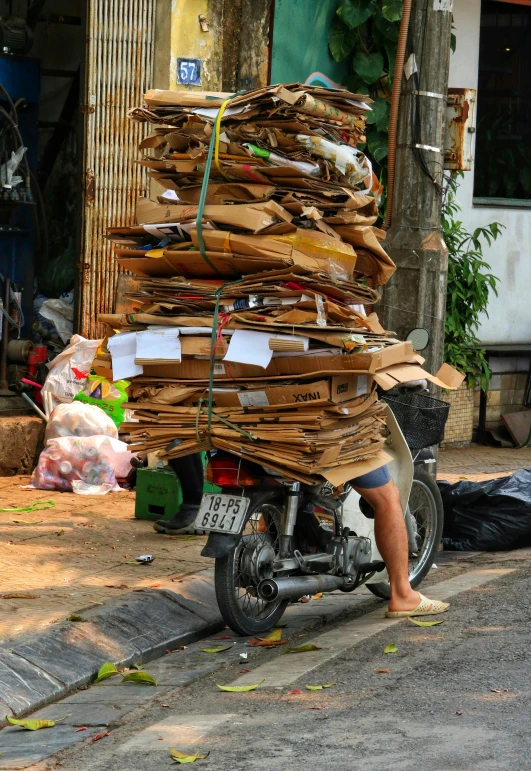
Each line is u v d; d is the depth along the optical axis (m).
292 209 5.19
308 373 5.16
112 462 8.60
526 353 12.02
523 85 12.83
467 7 12.22
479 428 11.93
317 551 5.76
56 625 5.25
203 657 5.34
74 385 9.15
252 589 5.53
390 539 5.75
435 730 4.16
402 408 6.18
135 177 9.55
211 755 4.06
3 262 10.10
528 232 12.77
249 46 9.91
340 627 5.74
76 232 9.54
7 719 4.48
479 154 12.65
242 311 5.20
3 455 8.98
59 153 11.10
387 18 10.41
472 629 5.52
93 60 9.29
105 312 9.54
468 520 7.56
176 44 9.55
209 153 5.20
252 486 5.46
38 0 10.87
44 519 7.65
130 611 5.58
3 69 9.88
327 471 5.32
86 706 4.70
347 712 4.43
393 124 7.34
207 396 5.37
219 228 5.24
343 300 5.37
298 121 5.11
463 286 11.60
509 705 4.39
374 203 5.67
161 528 7.32
